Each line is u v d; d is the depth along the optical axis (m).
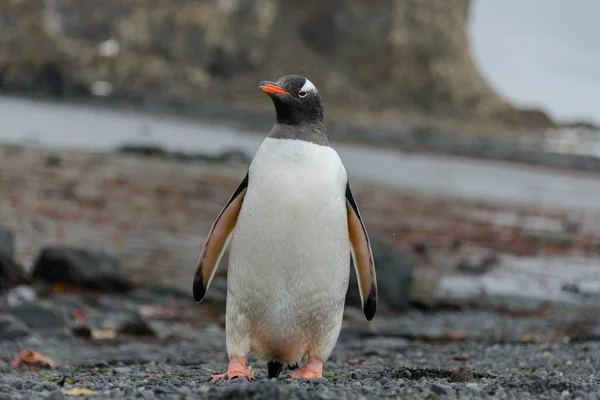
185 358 10.02
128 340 12.02
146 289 16.50
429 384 5.73
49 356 10.07
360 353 10.45
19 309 12.26
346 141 153.50
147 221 27.39
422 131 191.75
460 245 28.75
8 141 59.25
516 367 8.17
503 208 46.41
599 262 27.09
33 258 18.89
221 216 6.48
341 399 4.71
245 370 6.25
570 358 8.87
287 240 5.95
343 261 6.25
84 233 23.72
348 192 6.47
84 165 46.00
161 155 60.38
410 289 17.41
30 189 32.53
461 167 102.38
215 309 15.62
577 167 129.88
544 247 30.08
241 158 63.97
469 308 17.59
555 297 19.78
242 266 6.13
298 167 5.98
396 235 29.67
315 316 6.23
